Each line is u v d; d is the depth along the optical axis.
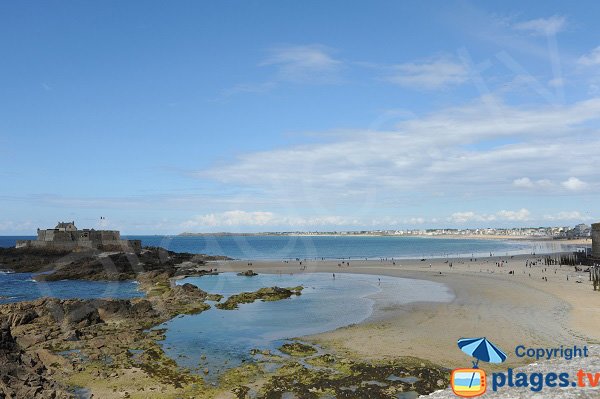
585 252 95.81
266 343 33.62
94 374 26.91
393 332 35.31
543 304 44.50
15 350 26.73
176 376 26.36
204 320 42.69
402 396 22.45
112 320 42.16
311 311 46.25
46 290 67.88
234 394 23.39
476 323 36.91
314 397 22.53
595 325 35.31
